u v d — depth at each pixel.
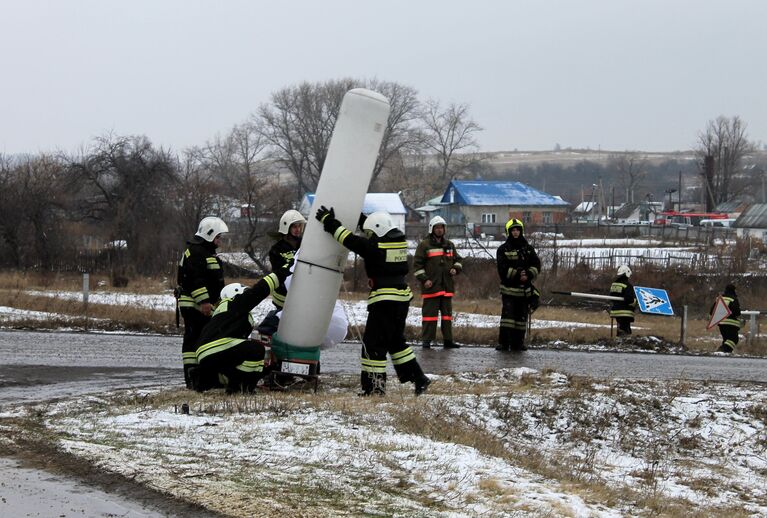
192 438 7.89
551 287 35.03
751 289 36.53
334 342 11.55
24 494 6.23
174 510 5.95
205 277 11.04
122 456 7.18
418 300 28.95
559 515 6.28
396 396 10.62
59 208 45.47
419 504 6.25
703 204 126.38
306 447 7.63
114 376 12.42
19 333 17.08
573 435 10.53
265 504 6.05
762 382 13.91
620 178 182.50
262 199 46.44
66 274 39.91
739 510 8.20
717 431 11.20
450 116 113.38
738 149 122.25
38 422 8.74
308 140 91.44
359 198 10.66
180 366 13.52
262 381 11.21
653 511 7.08
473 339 18.78
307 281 10.69
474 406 10.73
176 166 50.53
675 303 35.59
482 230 82.75
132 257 42.22
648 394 12.23
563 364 15.30
